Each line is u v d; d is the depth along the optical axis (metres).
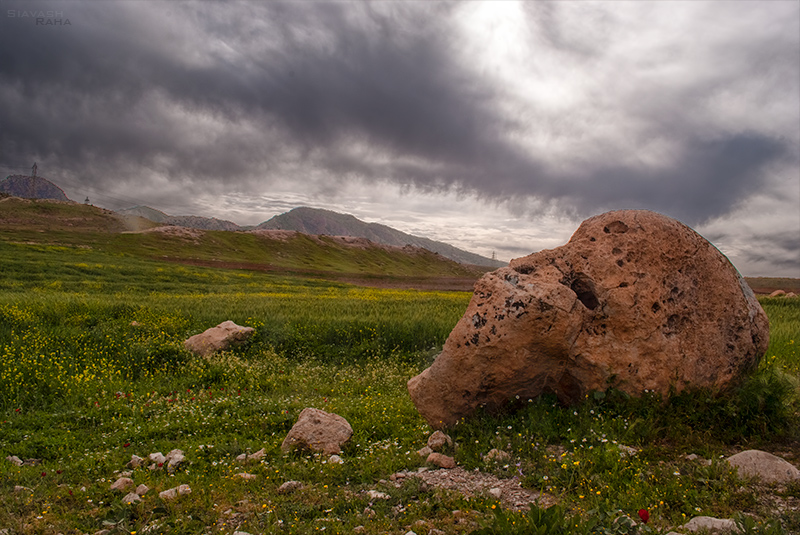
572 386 6.79
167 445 7.41
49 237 79.50
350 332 16.45
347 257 129.25
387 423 8.09
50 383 10.36
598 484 4.61
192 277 49.00
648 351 6.60
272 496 5.08
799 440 5.63
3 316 15.51
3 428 8.13
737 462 4.91
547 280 6.81
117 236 92.56
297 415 8.79
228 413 9.26
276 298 31.11
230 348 14.91
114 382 11.22
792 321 15.84
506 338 6.51
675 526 3.85
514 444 5.86
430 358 14.58
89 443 7.59
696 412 6.21
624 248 6.95
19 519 4.68
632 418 6.12
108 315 18.53
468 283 83.62
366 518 4.43
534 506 3.60
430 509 4.50
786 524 3.78
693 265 7.13
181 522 4.43
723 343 6.98
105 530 4.37
